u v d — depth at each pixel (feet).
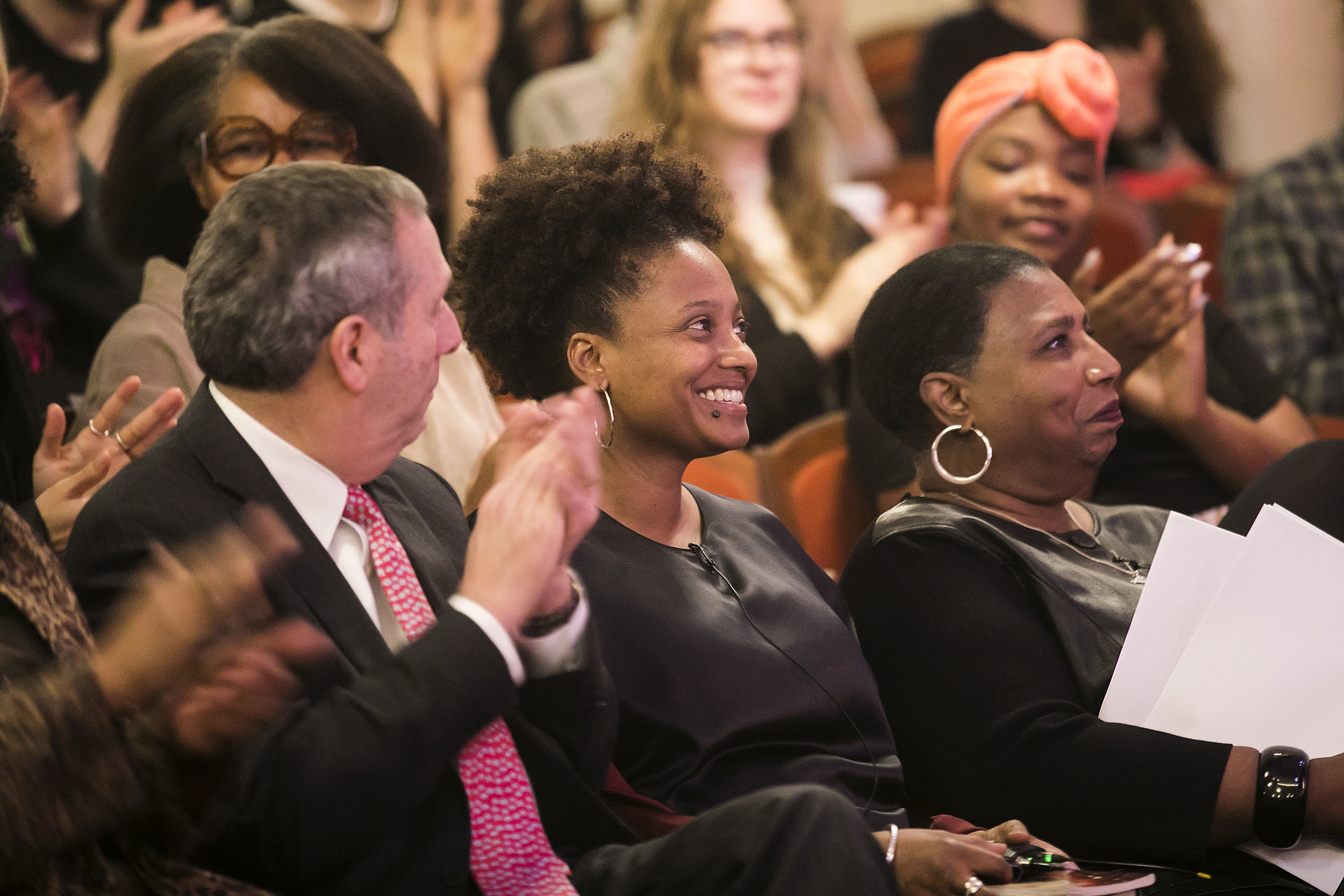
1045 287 24.23
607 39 55.52
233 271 17.35
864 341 25.52
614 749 20.38
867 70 70.54
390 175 18.39
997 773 21.39
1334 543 23.00
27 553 15.51
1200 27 64.28
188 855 16.01
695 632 20.77
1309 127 66.59
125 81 42.88
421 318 18.10
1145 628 22.82
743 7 45.83
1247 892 20.10
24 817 13.56
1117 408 24.30
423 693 15.97
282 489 17.72
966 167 36.73
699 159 23.16
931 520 23.67
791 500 34.99
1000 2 60.03
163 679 14.11
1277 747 20.65
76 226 37.37
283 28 28.45
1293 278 46.32
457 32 49.96
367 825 15.74
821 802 16.53
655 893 17.10
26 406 24.11
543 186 21.89
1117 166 63.82
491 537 16.88
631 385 21.40
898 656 22.98
